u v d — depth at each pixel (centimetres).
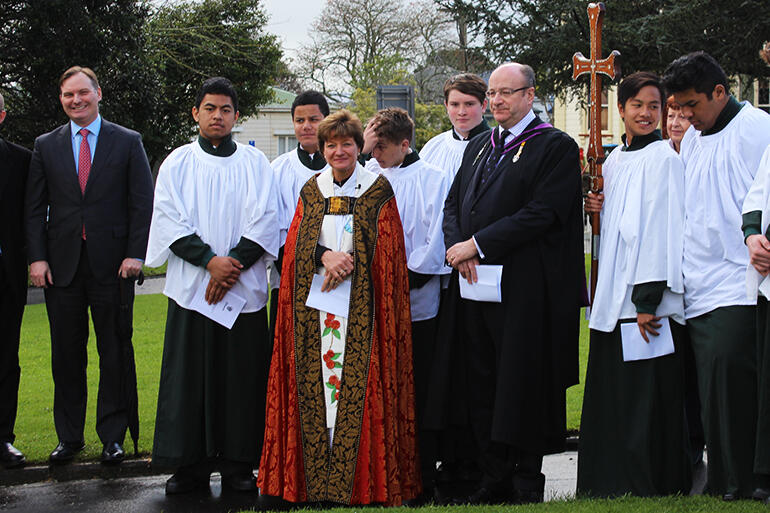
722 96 403
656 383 405
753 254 371
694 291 402
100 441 533
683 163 425
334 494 418
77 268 502
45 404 646
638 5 1650
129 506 440
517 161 430
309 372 428
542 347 426
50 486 477
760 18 1505
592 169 432
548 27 1786
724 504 359
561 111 2716
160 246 455
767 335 372
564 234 432
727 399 387
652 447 404
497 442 423
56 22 1606
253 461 462
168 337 459
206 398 454
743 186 397
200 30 2177
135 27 1781
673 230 404
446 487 475
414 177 487
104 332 508
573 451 541
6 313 508
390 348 431
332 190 444
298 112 505
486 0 1795
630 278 404
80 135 512
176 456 449
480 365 441
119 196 512
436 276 480
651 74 421
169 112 2173
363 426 420
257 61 2242
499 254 421
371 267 432
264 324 468
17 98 1725
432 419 448
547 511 355
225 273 448
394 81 3206
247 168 473
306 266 432
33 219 508
